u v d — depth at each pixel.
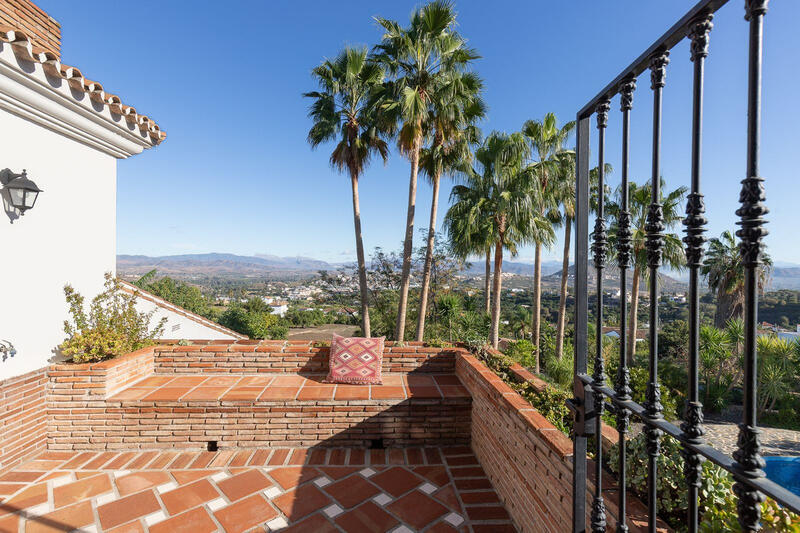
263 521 3.04
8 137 3.72
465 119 10.82
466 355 5.06
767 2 0.88
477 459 4.10
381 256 14.54
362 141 11.74
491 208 12.11
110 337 4.51
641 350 15.59
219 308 34.50
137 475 3.69
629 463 1.95
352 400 4.34
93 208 4.77
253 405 4.26
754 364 0.87
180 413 4.21
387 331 14.06
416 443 4.39
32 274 3.98
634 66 1.32
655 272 1.25
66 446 4.14
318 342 5.54
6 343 3.69
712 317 15.88
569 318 22.98
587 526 2.03
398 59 10.33
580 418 1.71
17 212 3.82
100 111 4.26
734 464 0.89
